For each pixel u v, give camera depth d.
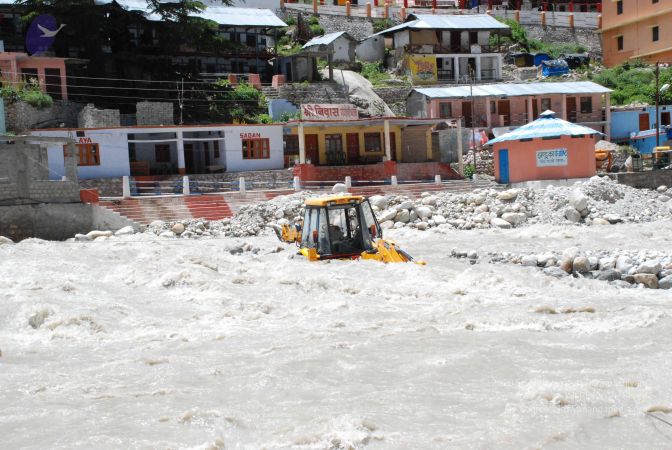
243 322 12.12
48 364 9.67
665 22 66.38
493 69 65.38
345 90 56.12
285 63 59.12
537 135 39.88
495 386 7.59
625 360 8.45
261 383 8.02
